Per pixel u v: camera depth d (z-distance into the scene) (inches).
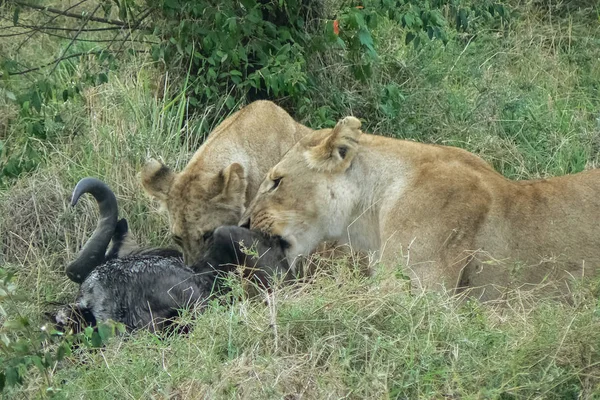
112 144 531.8
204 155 467.2
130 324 381.4
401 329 347.9
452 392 315.6
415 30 550.0
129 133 538.3
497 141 564.7
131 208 505.4
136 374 343.3
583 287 369.7
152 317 382.6
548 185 402.3
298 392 322.7
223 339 353.4
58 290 455.5
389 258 398.9
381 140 420.5
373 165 415.8
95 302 381.7
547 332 333.1
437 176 402.6
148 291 384.5
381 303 353.4
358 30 544.4
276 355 340.8
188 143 548.7
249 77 552.4
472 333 343.6
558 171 543.5
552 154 562.3
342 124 413.4
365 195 417.1
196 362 340.2
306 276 424.8
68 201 502.3
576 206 392.8
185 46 561.0
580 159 547.5
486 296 391.9
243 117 482.3
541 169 552.4
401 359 330.3
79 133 559.8
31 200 502.6
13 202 503.5
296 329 350.3
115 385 340.2
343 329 347.9
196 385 327.0
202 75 571.5
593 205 392.2
